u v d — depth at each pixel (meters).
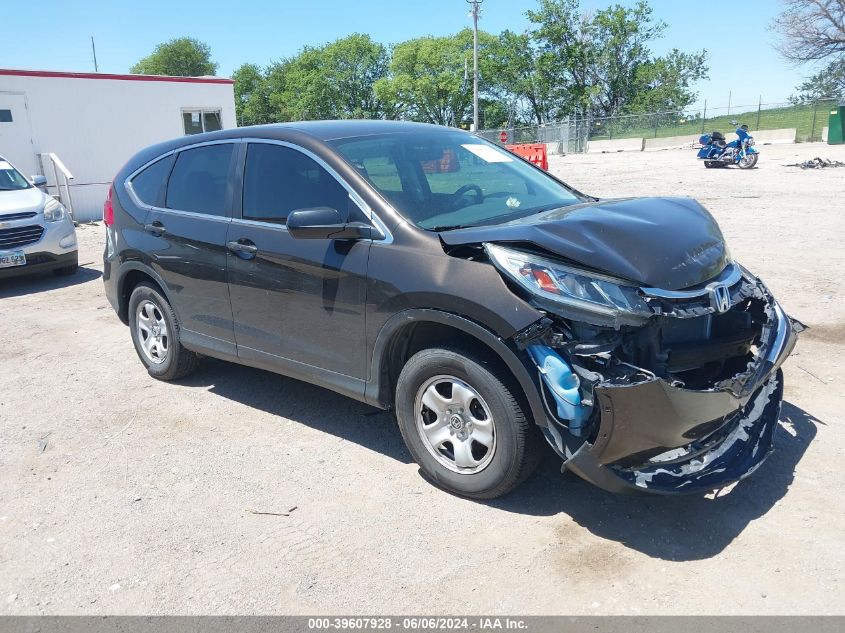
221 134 4.82
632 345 3.14
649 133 43.16
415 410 3.73
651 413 2.94
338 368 4.02
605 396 2.95
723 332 3.45
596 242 3.26
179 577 3.15
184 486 3.94
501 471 3.41
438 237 3.55
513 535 3.33
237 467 4.12
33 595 3.08
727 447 3.40
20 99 16.98
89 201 18.03
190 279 4.82
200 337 4.93
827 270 7.82
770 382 3.77
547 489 3.69
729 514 3.40
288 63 89.56
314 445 4.36
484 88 69.94
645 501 3.55
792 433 4.16
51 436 4.64
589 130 43.94
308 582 3.08
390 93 73.06
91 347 6.56
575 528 3.35
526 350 3.17
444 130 4.86
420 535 3.37
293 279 4.09
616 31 59.69
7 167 10.30
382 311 3.66
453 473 3.64
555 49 62.09
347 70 79.88
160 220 5.04
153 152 5.39
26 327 7.35
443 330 3.71
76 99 17.83
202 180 4.84
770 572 2.98
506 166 4.68
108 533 3.51
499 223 3.79
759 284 3.88
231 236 4.46
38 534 3.53
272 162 4.37
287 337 4.25
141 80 18.89
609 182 19.22
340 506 3.66
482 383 3.36
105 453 4.38
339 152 4.07
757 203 13.27
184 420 4.81
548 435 3.19
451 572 3.09
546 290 3.12
